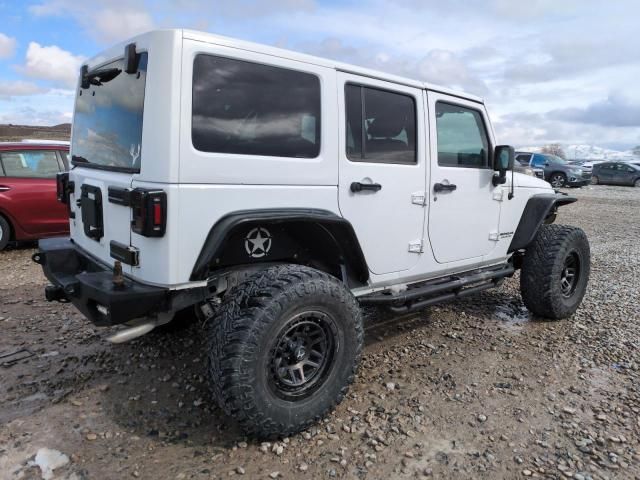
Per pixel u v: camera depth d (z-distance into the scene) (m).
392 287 3.52
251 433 2.55
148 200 2.32
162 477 2.33
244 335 2.38
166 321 2.70
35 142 6.96
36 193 6.73
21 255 6.66
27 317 4.33
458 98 3.79
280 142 2.74
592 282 6.10
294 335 2.63
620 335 4.28
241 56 2.56
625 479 2.41
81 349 3.70
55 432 2.66
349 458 2.51
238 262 2.84
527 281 4.47
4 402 2.94
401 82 3.34
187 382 3.23
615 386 3.35
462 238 3.90
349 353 2.81
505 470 2.45
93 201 3.00
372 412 2.93
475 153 4.00
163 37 2.35
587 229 10.80
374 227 3.24
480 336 4.18
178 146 2.36
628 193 20.55
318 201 2.91
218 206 2.51
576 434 2.77
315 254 3.17
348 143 3.07
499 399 3.13
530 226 4.43
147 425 2.75
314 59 2.86
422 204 3.52
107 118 2.92
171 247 2.40
